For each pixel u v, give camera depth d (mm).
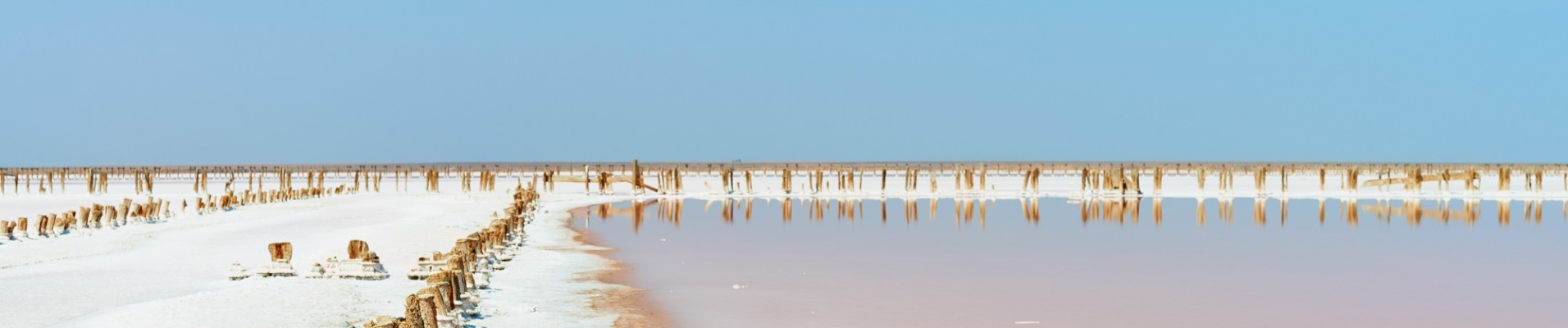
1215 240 44281
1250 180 110250
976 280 31469
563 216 60156
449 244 38656
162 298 24750
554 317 24312
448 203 68625
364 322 22188
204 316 22406
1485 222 54969
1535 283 31203
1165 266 34969
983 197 81000
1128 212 62625
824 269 33938
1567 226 52750
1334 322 24906
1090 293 28984
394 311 23391
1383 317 25625
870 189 95688
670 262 35469
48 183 119125
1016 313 25766
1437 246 41938
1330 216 59156
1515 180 109750
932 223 54406
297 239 40406
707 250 39844
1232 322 24797
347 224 49094
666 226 52781
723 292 28672
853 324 24375
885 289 29531
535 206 64875
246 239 40500
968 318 25109
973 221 55531
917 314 25594
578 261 35438
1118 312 26047
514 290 28156
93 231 43625
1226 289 29672
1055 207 68625
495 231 35656
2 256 33969
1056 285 30500
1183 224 53531
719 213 62844
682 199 79312
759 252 39312
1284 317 25484
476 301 24297
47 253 35062
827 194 85812
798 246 41688
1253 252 39469
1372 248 40906
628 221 55562
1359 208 66875
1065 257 37438
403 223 48656
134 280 27953
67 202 76000
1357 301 27797
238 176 136250
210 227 46594
